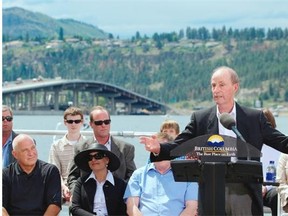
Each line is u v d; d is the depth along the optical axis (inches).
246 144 345.1
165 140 425.1
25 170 437.7
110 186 450.0
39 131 538.3
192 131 397.1
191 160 345.1
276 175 481.1
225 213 355.9
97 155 445.4
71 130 519.5
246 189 370.6
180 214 434.3
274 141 393.1
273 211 472.4
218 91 390.9
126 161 475.8
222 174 342.0
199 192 347.6
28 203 436.1
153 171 440.8
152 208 435.2
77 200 450.6
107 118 474.0
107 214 448.8
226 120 360.8
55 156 519.8
